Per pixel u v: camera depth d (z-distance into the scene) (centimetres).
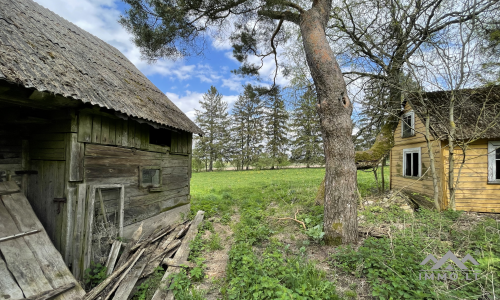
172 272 351
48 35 414
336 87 456
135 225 466
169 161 609
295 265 326
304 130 3155
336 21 838
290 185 1276
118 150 426
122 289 298
